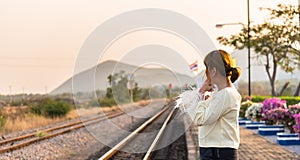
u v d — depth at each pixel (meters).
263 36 35.25
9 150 16.94
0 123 25.42
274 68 39.66
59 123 31.75
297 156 12.77
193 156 13.16
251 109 23.58
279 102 21.94
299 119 14.73
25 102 41.81
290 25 33.97
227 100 4.39
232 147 4.45
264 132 18.97
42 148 17.53
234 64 4.63
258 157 12.64
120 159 14.02
